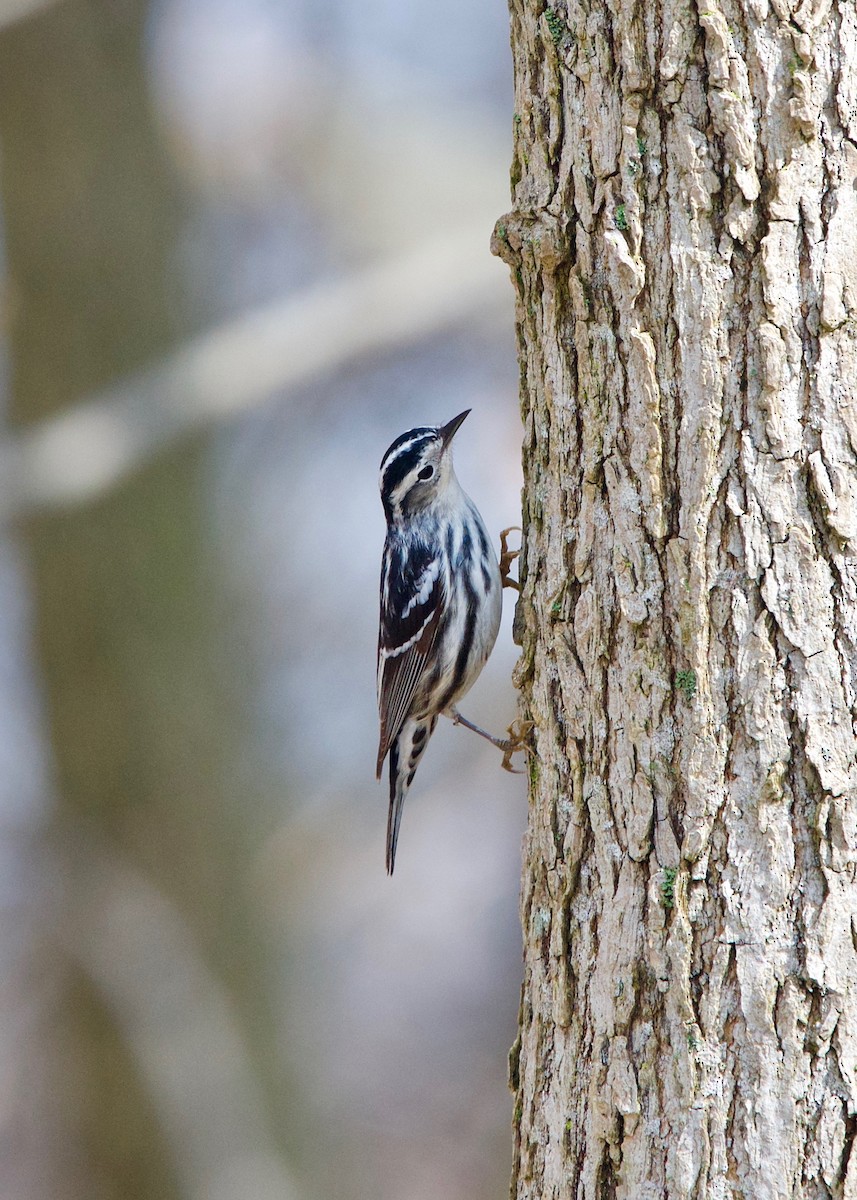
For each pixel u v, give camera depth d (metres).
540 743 5.99
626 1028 5.38
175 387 13.30
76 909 16.08
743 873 5.18
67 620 16.91
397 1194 18.19
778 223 5.27
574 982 5.66
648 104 5.49
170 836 16.88
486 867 20.81
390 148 18.62
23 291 17.02
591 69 5.65
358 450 19.72
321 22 18.58
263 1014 17.28
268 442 19.41
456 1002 20.34
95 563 16.94
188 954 15.88
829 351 5.22
